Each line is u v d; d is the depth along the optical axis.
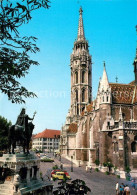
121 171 47.28
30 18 8.62
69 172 53.47
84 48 126.69
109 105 60.69
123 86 68.50
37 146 191.88
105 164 53.12
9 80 10.75
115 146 54.22
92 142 66.69
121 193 27.14
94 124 67.19
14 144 21.92
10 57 10.60
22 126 22.88
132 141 50.03
